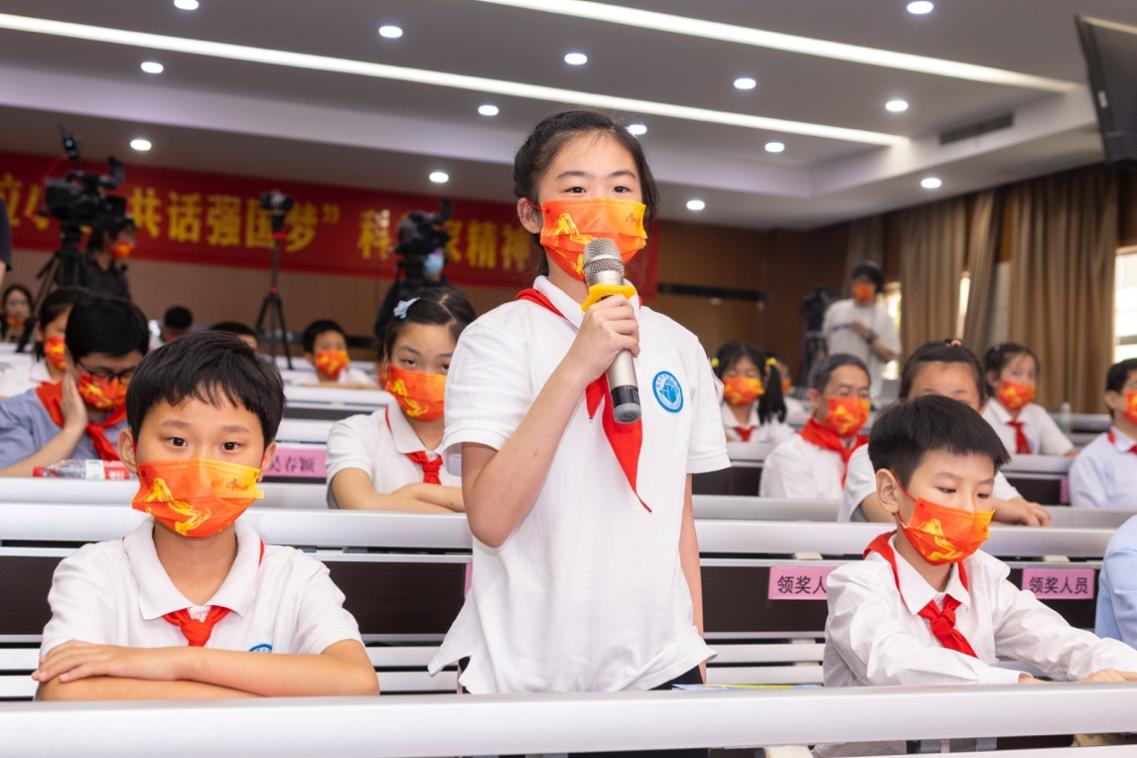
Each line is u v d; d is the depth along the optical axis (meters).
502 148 8.39
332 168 8.89
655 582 1.07
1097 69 4.34
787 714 0.82
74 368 2.25
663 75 6.99
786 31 6.15
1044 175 8.30
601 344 1.00
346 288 9.55
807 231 10.81
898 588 1.51
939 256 9.20
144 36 6.68
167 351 1.14
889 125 7.90
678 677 1.07
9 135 8.12
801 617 1.69
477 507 1.03
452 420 1.10
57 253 5.52
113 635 1.14
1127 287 7.83
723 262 10.69
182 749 0.69
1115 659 1.39
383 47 6.68
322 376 5.29
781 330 10.73
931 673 1.31
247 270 9.30
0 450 2.37
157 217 9.06
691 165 8.85
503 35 6.39
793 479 3.08
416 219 5.98
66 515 1.40
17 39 6.76
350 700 0.73
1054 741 1.00
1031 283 8.39
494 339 1.11
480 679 1.06
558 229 1.10
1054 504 3.63
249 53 6.93
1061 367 8.08
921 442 1.49
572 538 1.06
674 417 1.12
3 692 1.36
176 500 1.11
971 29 6.02
